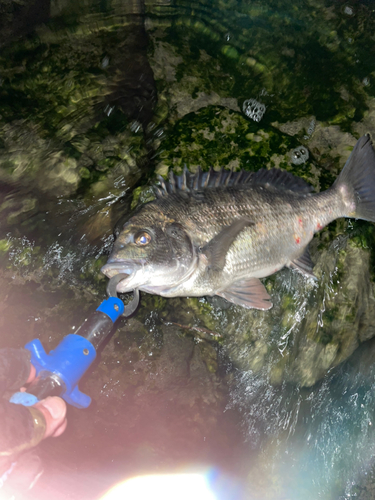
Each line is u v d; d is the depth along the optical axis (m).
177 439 0.52
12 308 0.55
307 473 0.59
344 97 0.75
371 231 0.62
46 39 0.76
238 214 0.53
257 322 0.59
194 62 0.78
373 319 0.63
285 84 0.77
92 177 0.62
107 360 0.55
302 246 0.57
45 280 0.58
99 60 0.76
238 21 0.81
